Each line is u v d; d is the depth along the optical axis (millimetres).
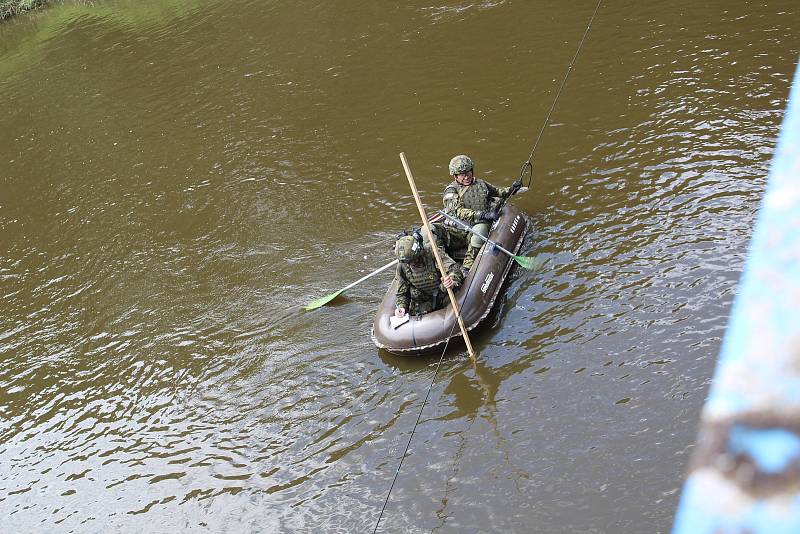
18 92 16953
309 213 10336
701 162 8992
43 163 13500
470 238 8117
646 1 13570
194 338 8500
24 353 8922
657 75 11203
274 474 6531
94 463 7105
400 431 6594
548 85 11742
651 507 5254
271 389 7484
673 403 6004
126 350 8578
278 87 14102
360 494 6113
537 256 8172
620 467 5629
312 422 6961
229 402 7469
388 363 7359
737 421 517
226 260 9797
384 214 9930
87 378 8289
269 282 9156
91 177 12656
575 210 8836
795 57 10664
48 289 10094
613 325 6965
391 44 14539
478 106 11719
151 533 6250
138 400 7785
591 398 6289
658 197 8609
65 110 15453
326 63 14484
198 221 10828
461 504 5750
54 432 7613
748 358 527
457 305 7012
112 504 6613
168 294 9406
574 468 5738
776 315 526
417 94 12555
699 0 13133
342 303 8453
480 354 7109
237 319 8641
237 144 12555
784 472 491
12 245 11281
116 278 9961
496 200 8438
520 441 6121
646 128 10039
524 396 6531
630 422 5965
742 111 9789
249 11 18172
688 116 10016
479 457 6082
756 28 11734
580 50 12461
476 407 6547
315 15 16859
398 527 5734
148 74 16156
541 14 14125
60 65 17922
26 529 6539
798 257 535
